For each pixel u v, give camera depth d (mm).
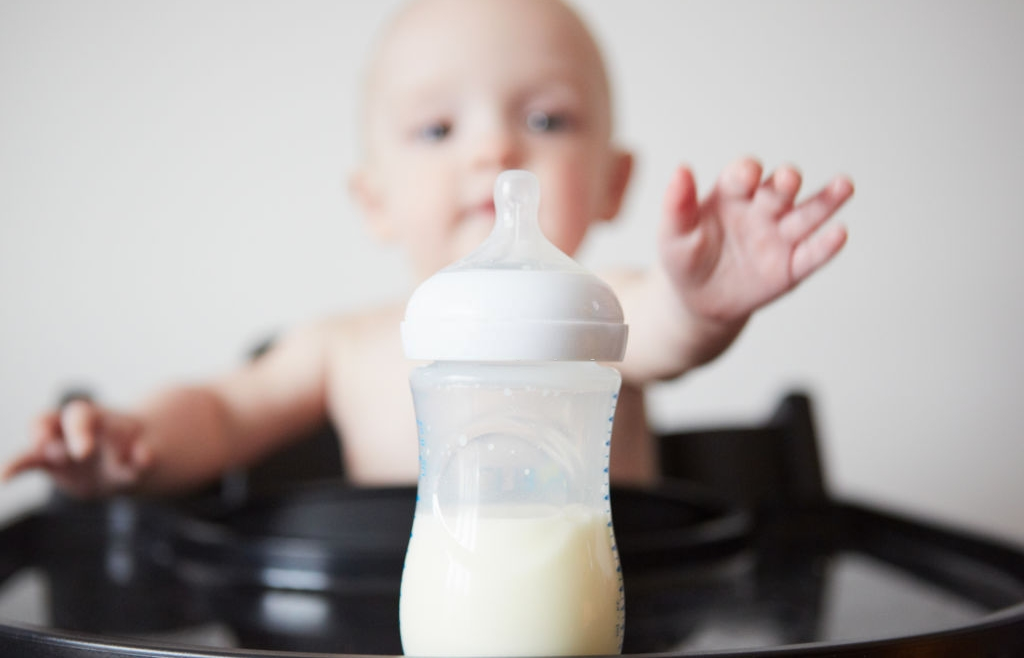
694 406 1935
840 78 1909
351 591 724
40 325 1928
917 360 1921
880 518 1000
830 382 1926
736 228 612
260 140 1933
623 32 1916
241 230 1934
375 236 1280
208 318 1938
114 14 1920
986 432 1915
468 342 407
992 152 1899
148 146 1928
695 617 661
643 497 858
